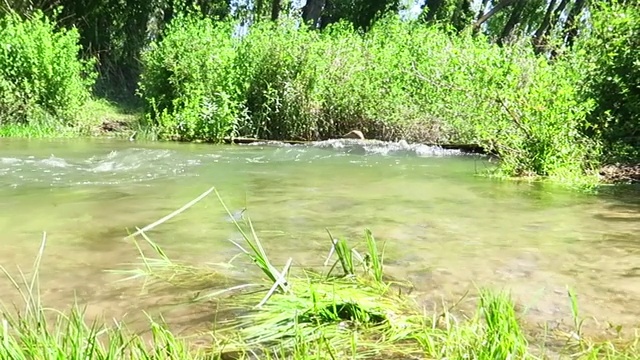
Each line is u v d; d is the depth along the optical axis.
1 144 7.83
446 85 7.88
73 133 10.60
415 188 4.34
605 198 3.96
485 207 3.54
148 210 3.23
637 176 5.23
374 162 6.49
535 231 2.86
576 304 1.73
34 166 5.21
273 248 2.46
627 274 2.16
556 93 5.73
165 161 6.00
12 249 2.38
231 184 4.35
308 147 8.70
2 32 11.09
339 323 1.67
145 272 2.10
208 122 10.08
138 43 18.00
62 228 2.77
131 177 4.67
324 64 10.91
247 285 1.96
